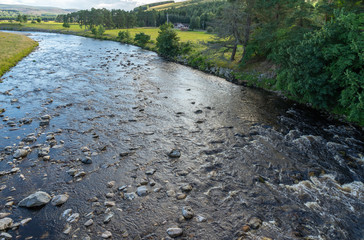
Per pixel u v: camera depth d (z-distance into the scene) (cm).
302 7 3250
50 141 1631
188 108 2398
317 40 2145
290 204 1120
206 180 1288
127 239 915
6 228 937
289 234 952
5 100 2403
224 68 4006
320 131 1945
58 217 1009
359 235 965
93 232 940
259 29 3903
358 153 1611
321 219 1036
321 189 1231
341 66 1922
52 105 2316
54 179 1258
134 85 3122
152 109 2331
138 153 1544
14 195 1133
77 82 3138
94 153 1516
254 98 2798
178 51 5516
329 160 1512
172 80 3519
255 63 3822
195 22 13188
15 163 1376
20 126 1844
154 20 16075
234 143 1697
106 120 2031
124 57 5316
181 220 1014
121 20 14562
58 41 8219
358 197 1178
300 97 2680
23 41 6875
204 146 1653
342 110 2219
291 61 2341
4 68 3662
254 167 1413
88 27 14675
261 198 1154
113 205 1088
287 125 2042
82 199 1123
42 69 3809
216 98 2761
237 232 956
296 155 1559
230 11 3766
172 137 1777
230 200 1138
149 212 1055
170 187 1225
